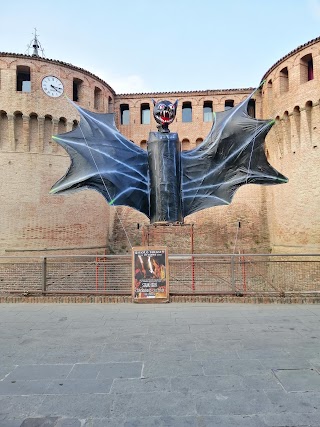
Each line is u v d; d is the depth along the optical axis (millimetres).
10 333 7453
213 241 26750
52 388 4914
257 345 6539
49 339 7039
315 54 21781
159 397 4637
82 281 14820
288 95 23344
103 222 26078
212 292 10398
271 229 26266
